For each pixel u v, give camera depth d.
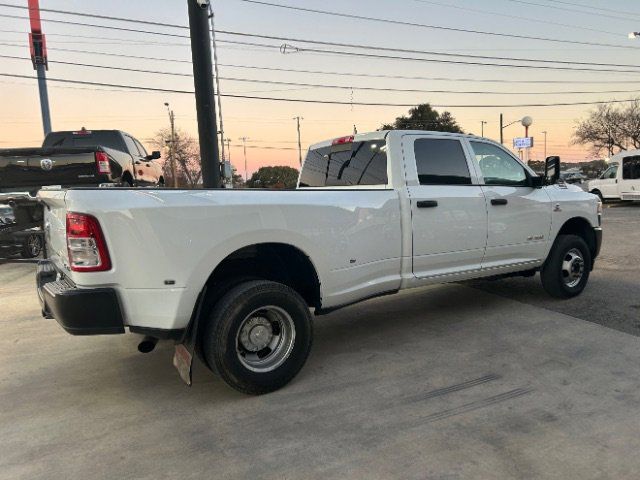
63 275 3.98
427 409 3.58
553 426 3.29
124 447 3.20
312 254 4.12
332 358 4.66
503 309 6.08
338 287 4.36
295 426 3.40
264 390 3.87
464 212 5.20
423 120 64.50
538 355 4.55
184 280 3.51
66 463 3.03
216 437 3.29
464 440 3.15
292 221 3.98
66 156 9.33
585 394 3.74
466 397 3.75
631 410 3.47
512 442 3.11
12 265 10.38
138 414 3.65
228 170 16.53
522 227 5.78
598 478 2.73
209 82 11.12
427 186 5.00
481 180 5.48
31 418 3.63
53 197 3.86
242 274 4.11
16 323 6.11
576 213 6.44
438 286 7.43
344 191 4.39
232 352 3.70
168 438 3.29
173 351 4.98
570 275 6.39
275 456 3.04
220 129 15.80
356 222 4.40
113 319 3.41
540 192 6.04
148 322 3.49
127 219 3.36
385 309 6.28
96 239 3.36
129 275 3.42
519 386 3.91
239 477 2.84
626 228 14.05
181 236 3.49
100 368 4.58
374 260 4.57
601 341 4.85
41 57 19.38
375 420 3.45
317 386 4.04
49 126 19.88
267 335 3.95
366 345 4.98
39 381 4.32
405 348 4.86
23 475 2.91
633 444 3.05
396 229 4.71
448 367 4.34
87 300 3.35
